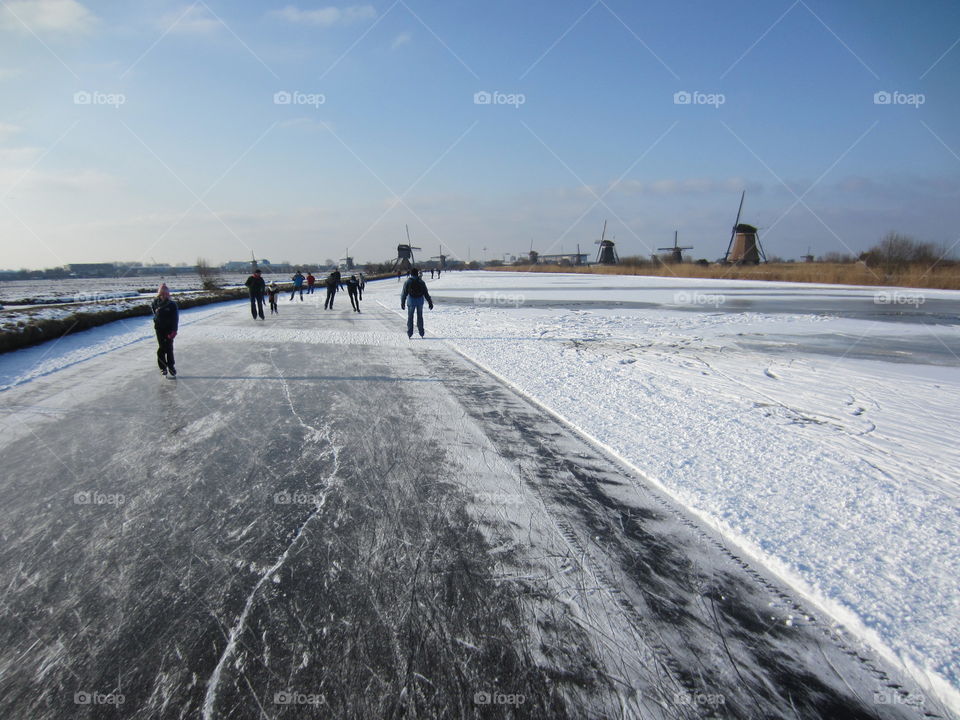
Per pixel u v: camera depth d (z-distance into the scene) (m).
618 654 2.27
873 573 2.80
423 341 11.73
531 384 7.32
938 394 6.82
